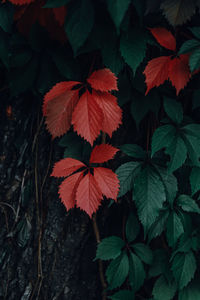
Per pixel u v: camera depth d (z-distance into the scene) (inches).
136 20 33.0
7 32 32.4
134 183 34.0
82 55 33.9
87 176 32.3
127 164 34.4
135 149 34.8
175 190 34.3
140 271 35.7
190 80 35.1
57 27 32.9
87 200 31.8
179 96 35.4
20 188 35.7
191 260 35.8
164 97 34.6
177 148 33.3
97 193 32.0
